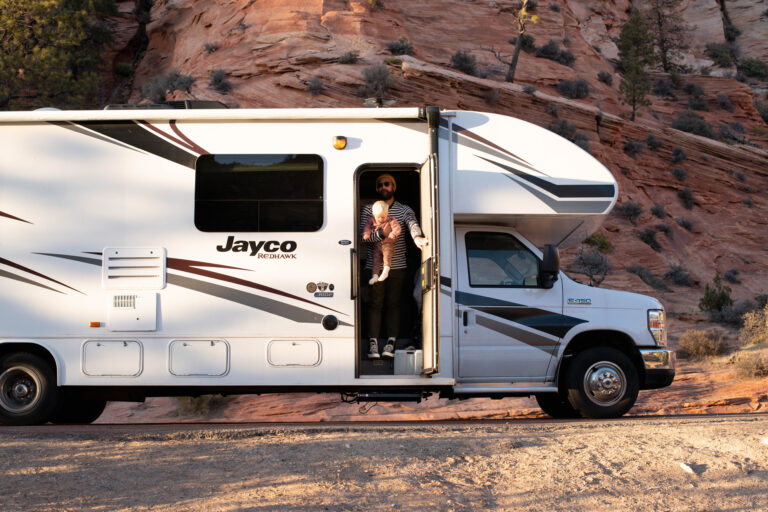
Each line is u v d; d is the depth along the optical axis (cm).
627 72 4891
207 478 467
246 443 574
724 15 7788
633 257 3731
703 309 2911
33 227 751
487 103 3844
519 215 769
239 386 748
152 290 743
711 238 4209
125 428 704
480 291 782
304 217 749
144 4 4881
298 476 471
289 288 741
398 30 4078
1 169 757
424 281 720
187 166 754
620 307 806
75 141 759
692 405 1367
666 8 7081
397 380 745
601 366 797
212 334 739
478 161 768
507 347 780
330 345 738
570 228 827
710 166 4503
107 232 750
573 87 4478
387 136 762
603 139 4175
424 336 730
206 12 4312
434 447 555
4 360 755
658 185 4312
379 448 549
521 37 4469
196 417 1570
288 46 3734
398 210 756
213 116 756
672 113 5488
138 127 759
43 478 463
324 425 778
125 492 436
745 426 675
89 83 3247
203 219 748
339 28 3919
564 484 463
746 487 462
